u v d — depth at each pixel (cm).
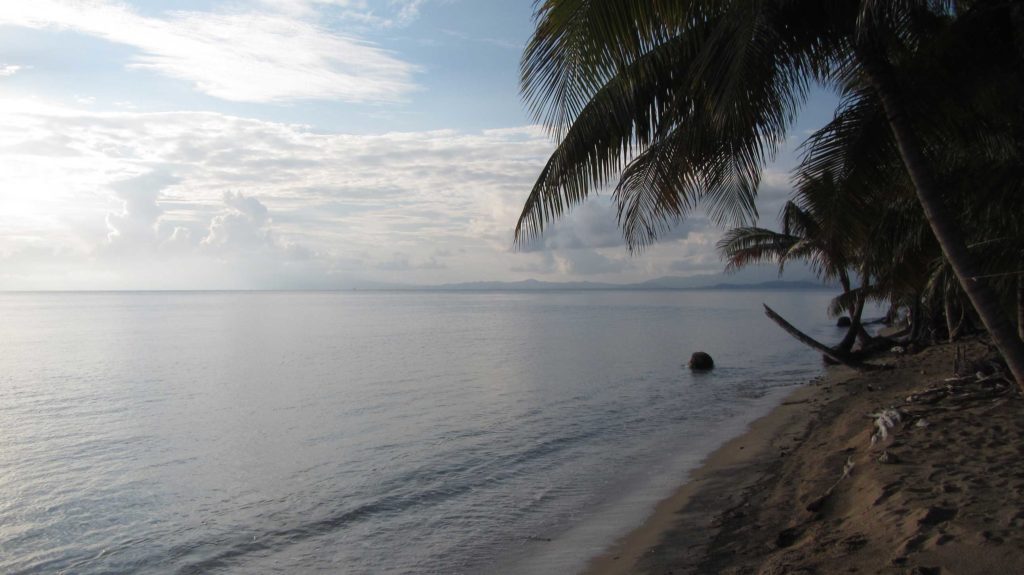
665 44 652
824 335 5384
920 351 2834
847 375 2602
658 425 1852
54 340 5694
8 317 10494
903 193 1040
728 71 564
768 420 1791
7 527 1123
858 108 680
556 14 538
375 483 1345
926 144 731
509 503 1166
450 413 2186
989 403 1295
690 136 660
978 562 571
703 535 895
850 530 752
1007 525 643
